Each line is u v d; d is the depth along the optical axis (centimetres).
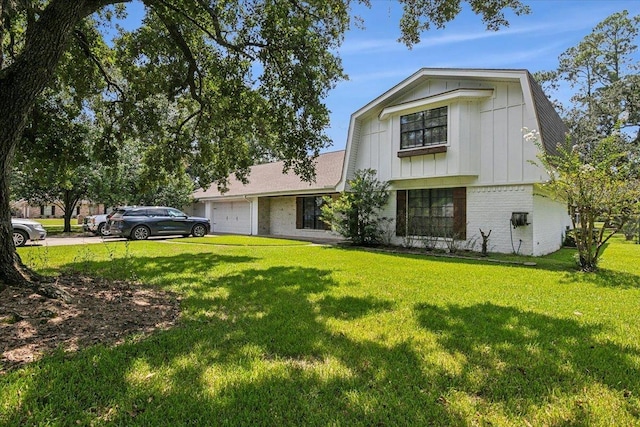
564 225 1527
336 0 686
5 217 456
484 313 439
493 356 310
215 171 1151
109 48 838
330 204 1350
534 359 304
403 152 1205
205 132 1020
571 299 516
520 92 1009
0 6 457
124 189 2033
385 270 753
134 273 671
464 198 1124
